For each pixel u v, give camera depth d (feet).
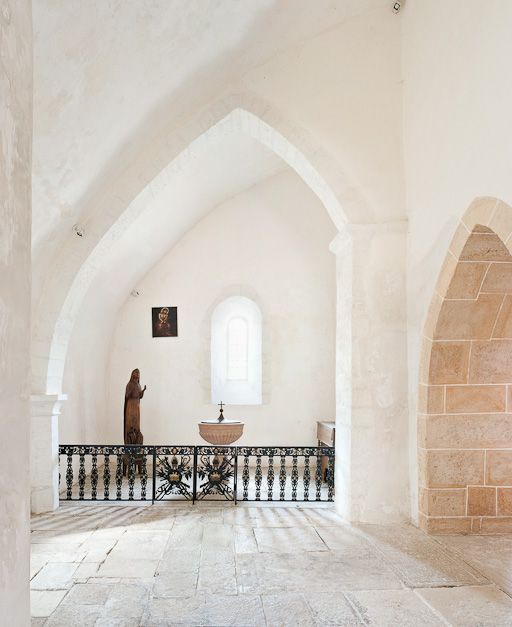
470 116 16.39
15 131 5.24
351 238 21.61
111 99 17.66
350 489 20.88
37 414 21.95
